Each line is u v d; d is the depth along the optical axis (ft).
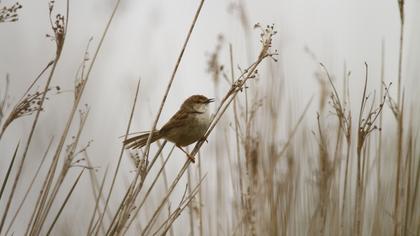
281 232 23.86
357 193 21.81
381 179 24.25
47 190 18.61
